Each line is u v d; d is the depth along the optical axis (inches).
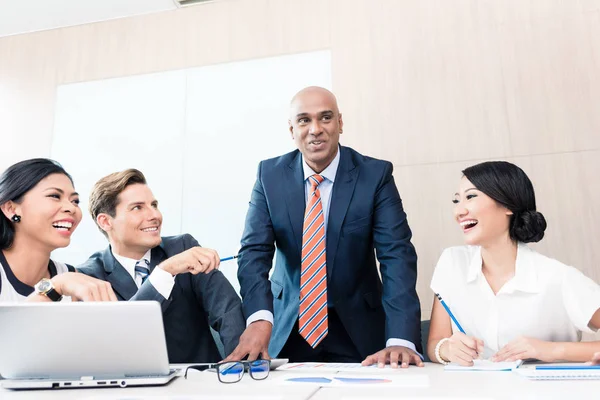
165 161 130.6
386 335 62.4
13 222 65.7
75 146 136.8
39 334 38.5
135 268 71.3
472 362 51.1
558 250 107.4
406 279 65.6
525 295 63.7
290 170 75.5
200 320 71.7
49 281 51.2
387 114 121.1
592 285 61.2
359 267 71.7
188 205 126.6
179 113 132.6
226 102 130.5
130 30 140.8
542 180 110.9
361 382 38.6
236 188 125.0
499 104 116.1
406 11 125.2
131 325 38.6
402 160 118.4
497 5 120.7
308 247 70.1
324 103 71.5
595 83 112.2
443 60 121.0
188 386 38.6
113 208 71.1
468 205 67.6
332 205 71.8
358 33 126.6
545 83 114.8
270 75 129.4
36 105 141.8
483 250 68.9
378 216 71.2
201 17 136.9
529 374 39.9
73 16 85.8
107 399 32.9
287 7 132.2
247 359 54.2
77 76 140.9
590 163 109.2
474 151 115.2
